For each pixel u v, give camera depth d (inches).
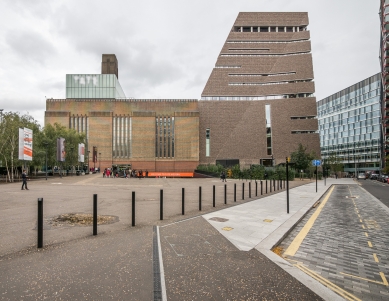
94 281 145.3
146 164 2947.8
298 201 532.1
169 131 3048.7
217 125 3112.7
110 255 187.8
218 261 179.9
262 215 358.3
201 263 175.6
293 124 3053.6
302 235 273.4
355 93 3836.1
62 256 185.2
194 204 468.4
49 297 127.2
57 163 1966.0
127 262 174.6
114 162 2952.8
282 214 369.1
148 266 167.9
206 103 3137.3
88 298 126.6
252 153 3056.1
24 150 1172.5
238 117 3127.5
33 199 537.3
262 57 3238.2
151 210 397.1
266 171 1621.6
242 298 129.6
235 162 3041.3
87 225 286.8
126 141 2999.5
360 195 744.3
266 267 171.3
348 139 3946.9
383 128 2920.8
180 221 310.2
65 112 2913.4
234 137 3093.0
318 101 4741.6
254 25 3309.5
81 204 462.0
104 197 581.6
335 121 4259.4
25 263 171.3
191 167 2965.1
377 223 342.0
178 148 2994.6
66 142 2126.0
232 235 248.4
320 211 438.0
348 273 175.2
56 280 146.2
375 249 229.3
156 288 138.3
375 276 170.7
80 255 187.5
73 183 1122.7
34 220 316.2
